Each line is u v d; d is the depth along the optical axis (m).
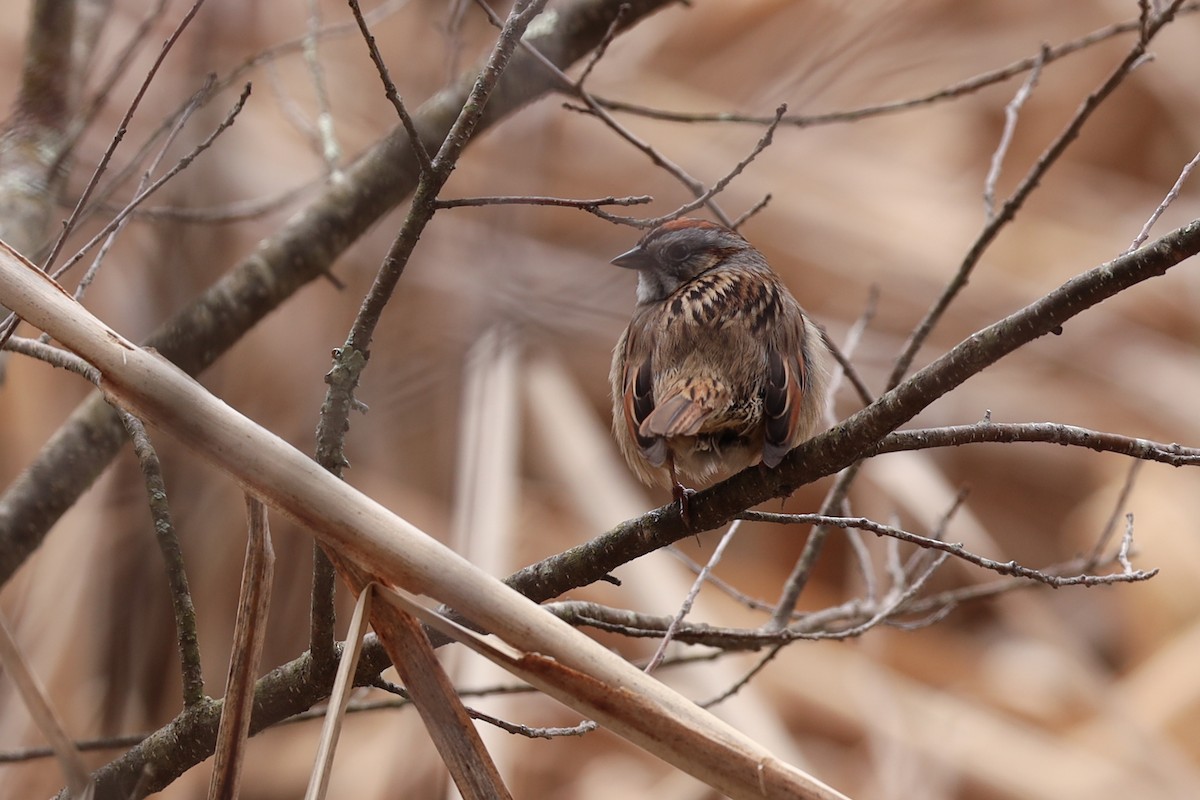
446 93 8.45
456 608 4.80
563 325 12.25
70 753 4.53
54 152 8.21
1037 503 15.08
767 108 14.05
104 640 8.86
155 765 5.34
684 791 12.09
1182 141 16.95
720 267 7.75
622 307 12.77
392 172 8.47
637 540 5.58
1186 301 15.66
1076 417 14.88
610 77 15.02
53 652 9.06
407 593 4.82
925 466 12.63
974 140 17.00
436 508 11.78
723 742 4.74
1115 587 14.30
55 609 9.20
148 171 6.14
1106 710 12.78
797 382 6.44
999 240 15.80
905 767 11.88
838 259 15.08
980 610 14.14
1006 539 14.85
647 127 14.83
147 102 12.11
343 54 14.30
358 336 4.97
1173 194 5.27
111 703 8.34
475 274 11.55
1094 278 4.61
